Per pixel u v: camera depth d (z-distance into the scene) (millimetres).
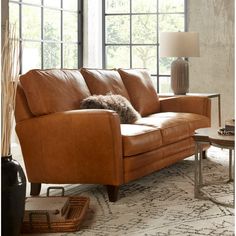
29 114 6098
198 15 9469
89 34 9469
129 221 5285
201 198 5938
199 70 9531
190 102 7879
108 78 7246
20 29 8078
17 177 4668
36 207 5090
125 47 9750
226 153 8281
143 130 6242
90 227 5148
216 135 5855
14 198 4641
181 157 7051
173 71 8539
